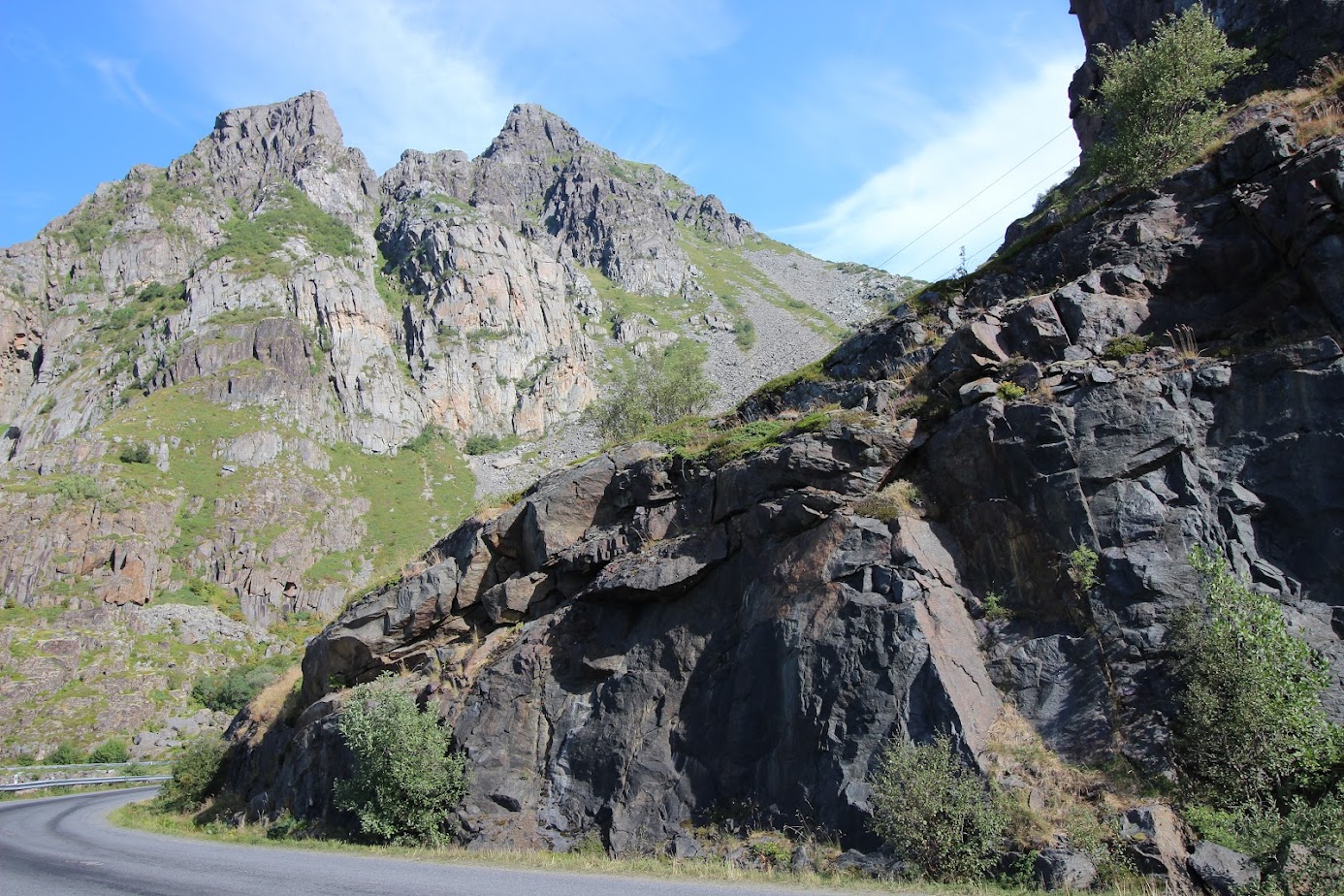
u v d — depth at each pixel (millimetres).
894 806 13625
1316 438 14727
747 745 17250
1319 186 16281
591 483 24516
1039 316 18734
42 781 46562
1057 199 35875
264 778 29297
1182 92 23484
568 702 20625
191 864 16500
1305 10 25609
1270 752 12508
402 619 26359
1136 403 16281
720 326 194000
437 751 20750
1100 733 14102
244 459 116812
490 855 17812
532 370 158875
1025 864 12656
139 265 163250
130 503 99938
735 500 20156
